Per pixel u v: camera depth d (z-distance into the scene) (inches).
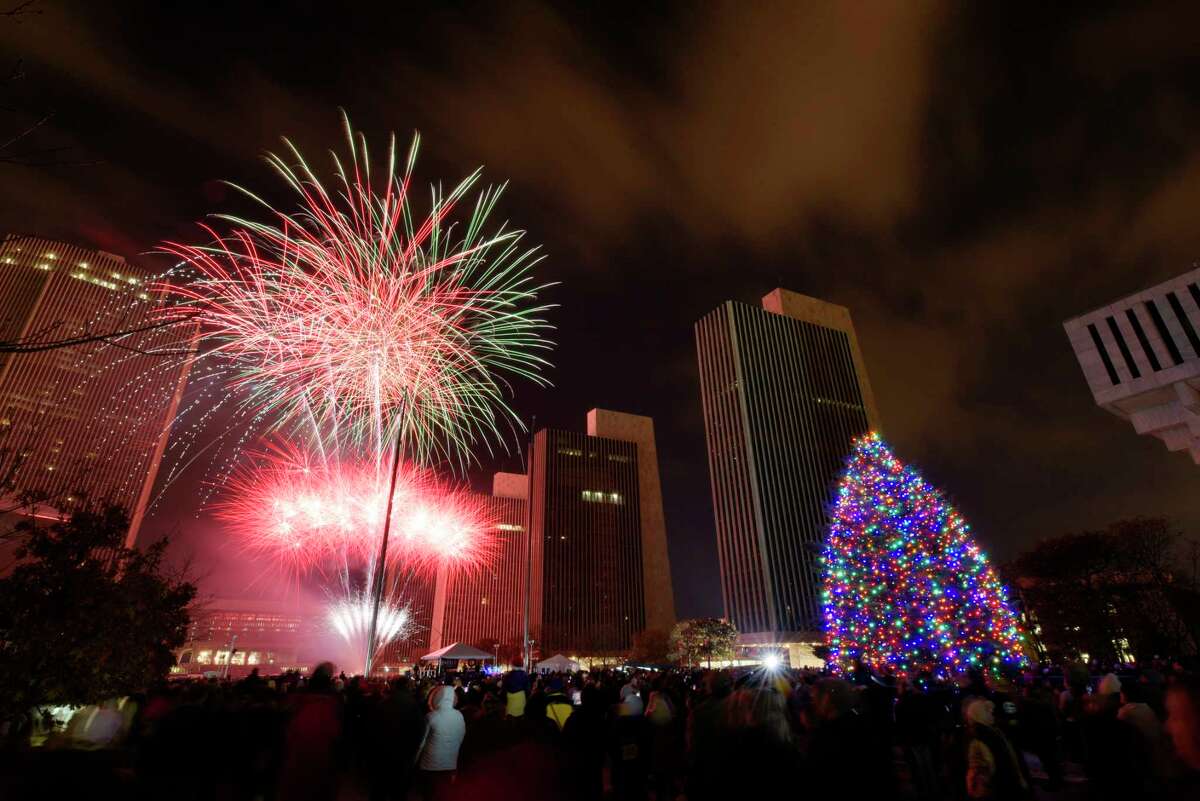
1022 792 276.5
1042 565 2591.0
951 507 1157.7
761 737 180.5
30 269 4439.0
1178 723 146.6
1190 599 2214.6
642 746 394.3
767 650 5017.2
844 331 6683.1
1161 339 1892.2
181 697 455.5
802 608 5152.6
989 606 1080.2
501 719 269.4
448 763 372.5
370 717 421.7
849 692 211.3
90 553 515.8
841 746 197.3
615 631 6530.5
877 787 193.2
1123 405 1972.2
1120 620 2358.5
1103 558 2437.3
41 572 474.3
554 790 255.6
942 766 531.5
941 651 1044.5
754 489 5457.7
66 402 4493.1
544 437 7263.8
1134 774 246.1
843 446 5974.4
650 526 7480.3
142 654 576.4
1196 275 1852.9
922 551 1111.6
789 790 173.6
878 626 1130.0
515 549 7445.9
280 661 6476.4
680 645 4810.5
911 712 538.3
